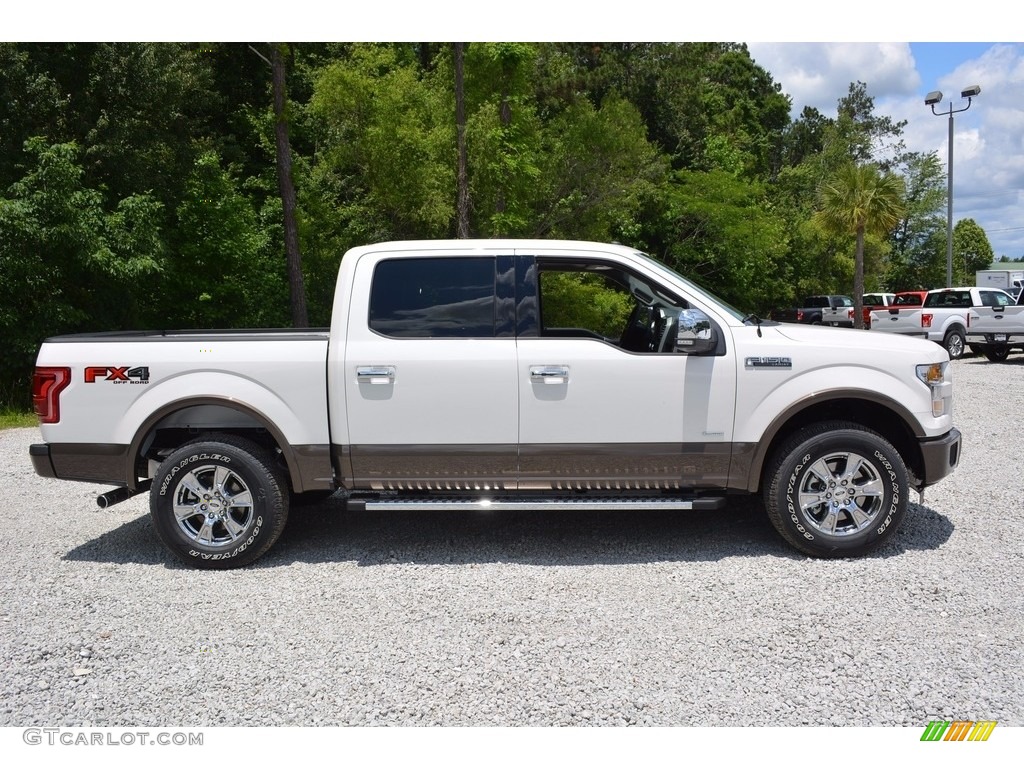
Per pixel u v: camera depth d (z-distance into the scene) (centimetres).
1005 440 847
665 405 476
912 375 475
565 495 497
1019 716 308
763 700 323
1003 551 489
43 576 485
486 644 378
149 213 1416
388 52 1869
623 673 347
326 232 2044
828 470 479
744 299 2964
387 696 332
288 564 498
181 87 1681
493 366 476
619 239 2577
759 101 4847
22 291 1259
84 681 351
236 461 482
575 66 2942
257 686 343
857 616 399
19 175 1424
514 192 1794
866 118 5822
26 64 1468
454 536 549
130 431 486
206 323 1719
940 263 5003
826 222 2777
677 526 560
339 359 480
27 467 834
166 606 434
